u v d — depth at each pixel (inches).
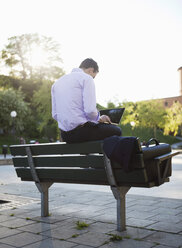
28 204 179.9
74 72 124.2
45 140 1951.3
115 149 103.3
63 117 122.0
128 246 100.0
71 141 123.0
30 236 114.3
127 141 102.0
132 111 2239.2
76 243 104.7
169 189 260.8
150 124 2153.1
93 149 114.9
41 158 139.2
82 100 120.4
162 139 2536.9
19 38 2519.7
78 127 119.3
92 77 131.3
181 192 243.3
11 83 2420.0
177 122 2004.2
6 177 402.0
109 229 121.9
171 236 110.8
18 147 150.7
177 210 154.6
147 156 108.3
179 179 334.0
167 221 132.8
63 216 146.3
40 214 151.7
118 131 121.9
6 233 118.9
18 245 104.0
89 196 203.9
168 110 2098.9
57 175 133.7
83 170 122.2
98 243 104.2
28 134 1963.6
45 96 1545.3
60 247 100.9
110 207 166.4
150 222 131.3
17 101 1690.5
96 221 135.6
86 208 164.4
